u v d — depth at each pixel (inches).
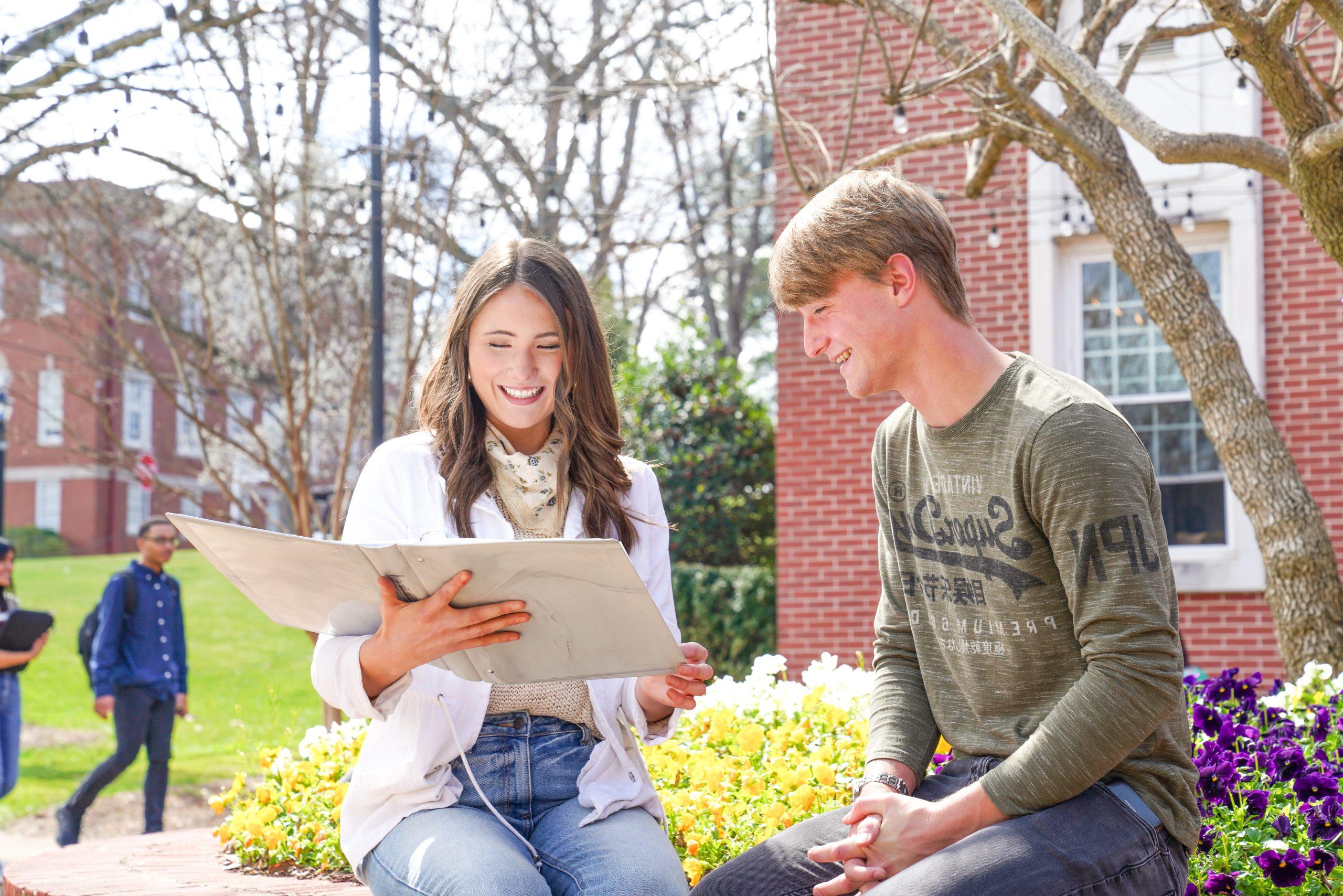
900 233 80.0
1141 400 331.3
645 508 102.8
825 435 342.0
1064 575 74.9
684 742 154.5
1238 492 197.3
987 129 200.7
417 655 78.4
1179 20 278.2
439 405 96.8
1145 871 73.6
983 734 82.8
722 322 820.6
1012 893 69.9
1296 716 144.1
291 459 324.2
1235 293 315.6
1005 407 78.5
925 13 187.5
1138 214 198.8
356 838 88.5
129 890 124.3
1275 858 98.2
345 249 330.3
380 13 292.2
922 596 86.9
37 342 544.4
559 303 95.5
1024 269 331.6
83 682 561.6
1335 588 191.9
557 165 354.6
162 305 383.9
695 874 119.2
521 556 72.4
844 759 138.6
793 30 339.9
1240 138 143.9
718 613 406.3
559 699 94.0
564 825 88.7
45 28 265.0
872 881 75.4
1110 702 71.4
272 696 201.0
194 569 856.3
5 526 1214.9
